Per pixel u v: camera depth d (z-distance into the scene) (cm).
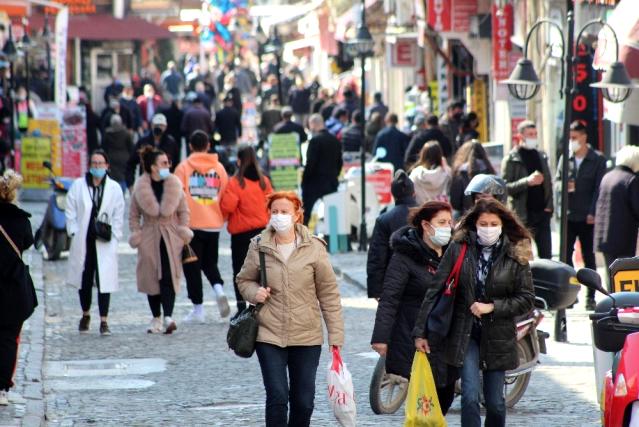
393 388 2905
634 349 2055
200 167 4200
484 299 2303
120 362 3581
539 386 3131
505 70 6881
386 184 6284
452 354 2309
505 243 2309
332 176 6075
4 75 8769
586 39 5659
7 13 9088
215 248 4262
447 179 4634
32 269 5488
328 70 14088
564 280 2981
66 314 4450
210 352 3719
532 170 4281
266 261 2380
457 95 9056
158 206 4016
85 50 15538
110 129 7938
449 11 7594
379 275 2991
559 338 3712
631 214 3934
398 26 9119
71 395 3159
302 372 2375
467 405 2288
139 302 4703
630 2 4362
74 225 4012
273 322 2362
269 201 2386
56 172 8175
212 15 16912
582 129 4266
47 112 8206
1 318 2905
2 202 2925
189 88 13100
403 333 2566
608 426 2045
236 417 2869
